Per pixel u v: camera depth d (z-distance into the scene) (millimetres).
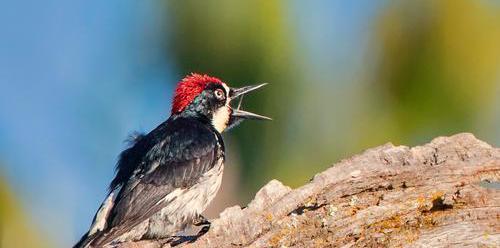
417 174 10969
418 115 12406
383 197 10836
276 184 11031
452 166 10969
